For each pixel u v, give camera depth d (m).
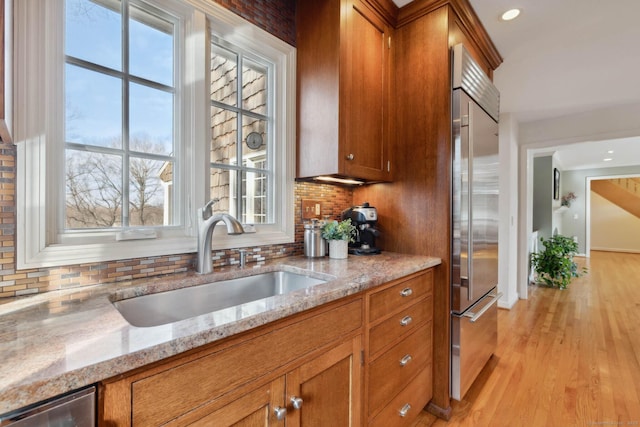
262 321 0.78
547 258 4.41
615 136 3.24
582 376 2.03
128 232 1.14
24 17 0.93
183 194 1.34
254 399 0.79
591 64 2.38
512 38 2.03
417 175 1.77
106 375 0.53
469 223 1.67
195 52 1.34
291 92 1.71
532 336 2.67
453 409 1.72
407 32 1.80
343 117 1.51
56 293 0.95
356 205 2.07
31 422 0.48
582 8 1.72
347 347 1.10
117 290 0.99
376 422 1.25
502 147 3.47
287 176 1.71
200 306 1.20
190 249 1.30
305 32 1.67
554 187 5.83
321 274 1.30
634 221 7.80
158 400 0.62
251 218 1.63
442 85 1.67
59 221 1.02
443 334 1.68
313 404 0.97
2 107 0.74
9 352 0.56
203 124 1.37
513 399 1.80
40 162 0.96
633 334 2.69
